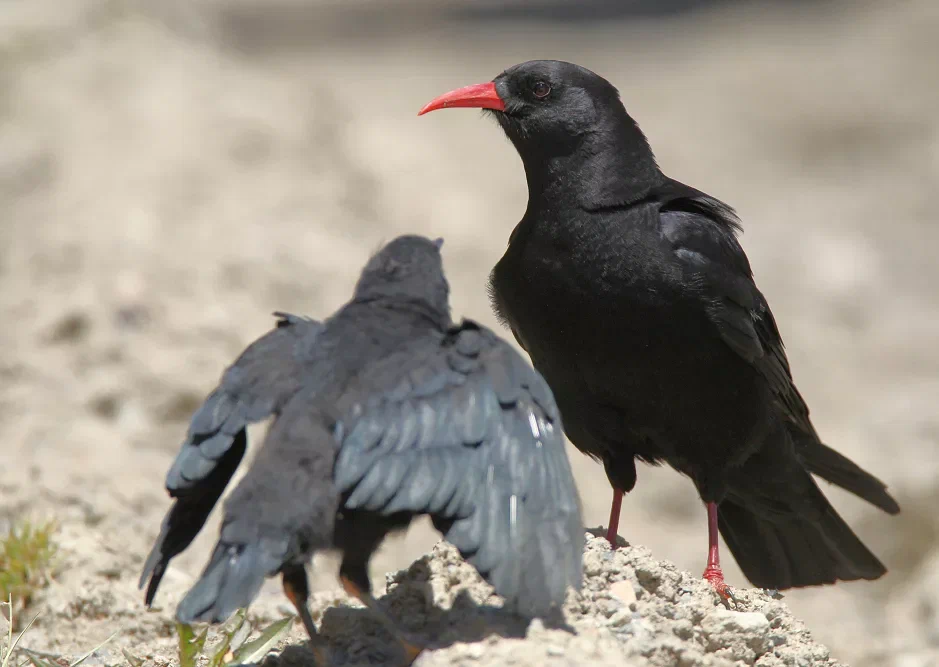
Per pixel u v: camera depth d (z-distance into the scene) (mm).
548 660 5961
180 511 6336
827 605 13906
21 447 12688
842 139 32719
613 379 8570
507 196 27031
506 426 6172
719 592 7727
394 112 34188
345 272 19031
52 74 23438
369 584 6289
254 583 5551
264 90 24562
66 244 18016
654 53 43188
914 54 38594
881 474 15594
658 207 8711
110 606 8734
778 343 9344
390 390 6148
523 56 43156
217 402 6355
